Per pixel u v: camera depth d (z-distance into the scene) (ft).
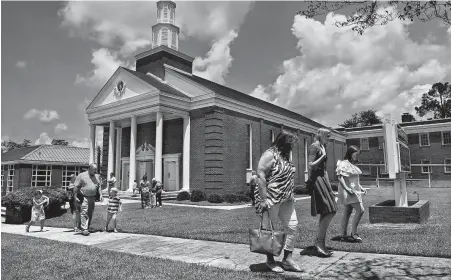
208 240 26.76
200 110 79.51
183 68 98.78
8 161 110.83
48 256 21.75
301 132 116.16
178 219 43.39
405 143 37.70
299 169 112.06
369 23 16.38
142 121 92.53
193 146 79.51
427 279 14.74
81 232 33.12
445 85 215.92
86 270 17.93
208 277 15.81
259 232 16.28
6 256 21.90
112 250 24.11
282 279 15.28
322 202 19.44
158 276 16.29
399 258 18.49
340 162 24.36
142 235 30.99
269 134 96.63
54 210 52.54
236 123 83.25
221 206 63.00
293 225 17.07
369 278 15.17
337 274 15.94
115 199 34.42
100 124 96.58
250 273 16.43
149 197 62.85
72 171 118.32
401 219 29.37
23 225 45.27
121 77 87.56
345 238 23.63
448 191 77.97
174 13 104.47
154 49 93.86
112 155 88.02
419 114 226.38
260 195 16.47
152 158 88.22
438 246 20.51
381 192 83.05
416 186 110.93
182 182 81.25
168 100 77.25
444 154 130.93
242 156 84.02
